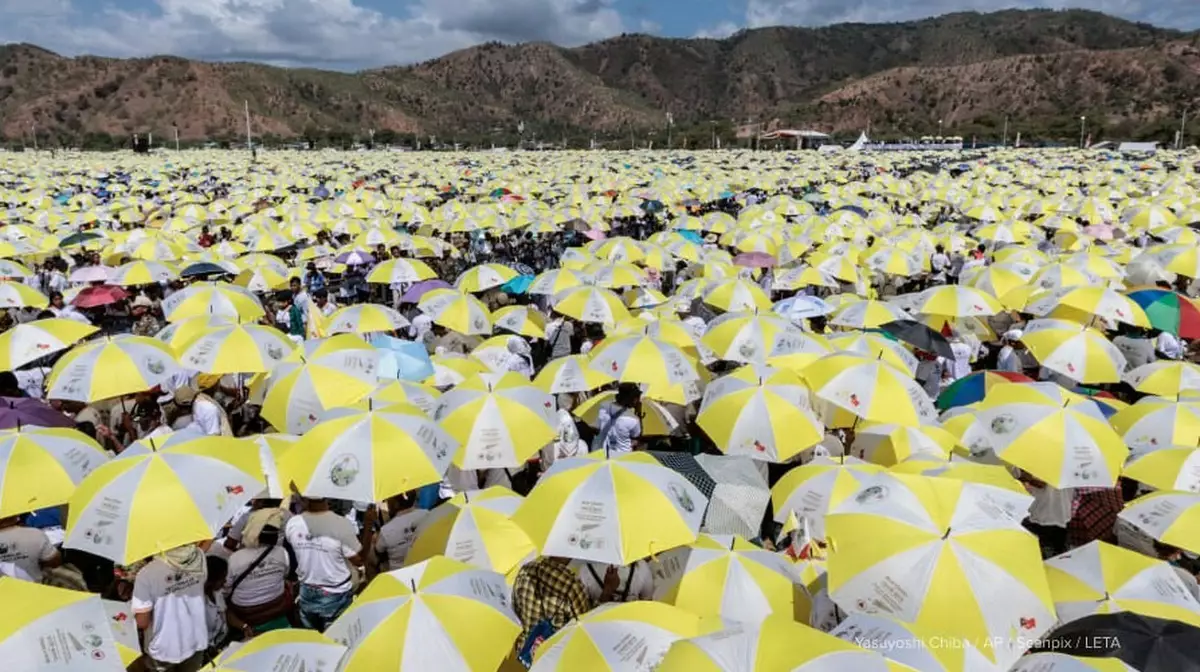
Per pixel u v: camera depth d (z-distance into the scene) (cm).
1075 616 504
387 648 461
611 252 1752
